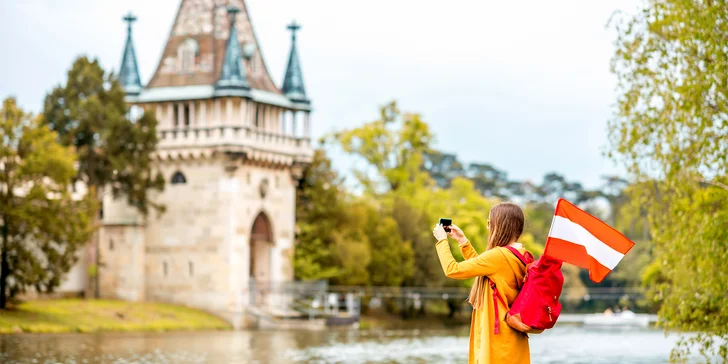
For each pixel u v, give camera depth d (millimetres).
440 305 108312
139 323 74062
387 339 68062
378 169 114312
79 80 80562
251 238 91062
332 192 96812
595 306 142125
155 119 82500
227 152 85250
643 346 61656
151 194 88688
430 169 198875
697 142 26625
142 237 87625
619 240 12586
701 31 25641
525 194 199000
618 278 137750
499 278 12883
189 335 69750
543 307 12586
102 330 68188
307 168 98250
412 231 103375
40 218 66188
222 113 87250
